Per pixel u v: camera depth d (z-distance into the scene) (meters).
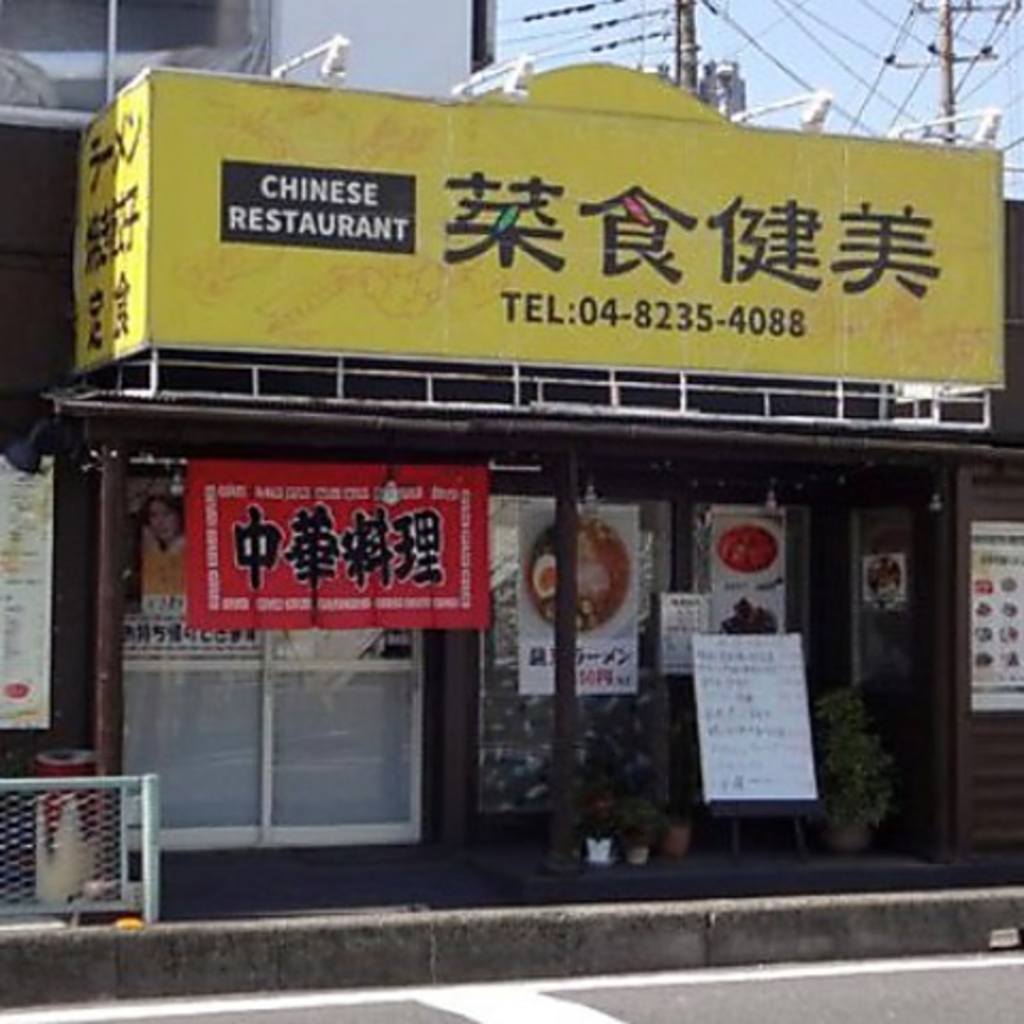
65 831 9.24
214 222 10.19
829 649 12.96
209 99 10.20
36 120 11.77
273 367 10.74
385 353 10.51
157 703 11.77
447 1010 8.62
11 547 11.12
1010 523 12.48
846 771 11.98
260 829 11.95
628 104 11.02
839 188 11.40
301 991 9.10
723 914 9.83
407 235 10.55
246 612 10.96
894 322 11.48
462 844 12.12
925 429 11.69
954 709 11.77
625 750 12.59
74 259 11.29
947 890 10.97
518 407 10.82
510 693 12.38
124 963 8.91
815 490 12.86
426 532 11.35
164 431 9.91
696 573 12.75
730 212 11.16
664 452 10.80
